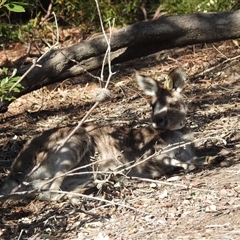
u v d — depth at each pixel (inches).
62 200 418.6
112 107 633.6
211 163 454.6
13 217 398.6
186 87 668.1
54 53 486.9
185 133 469.4
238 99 620.1
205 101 619.2
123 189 418.0
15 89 342.3
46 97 682.2
